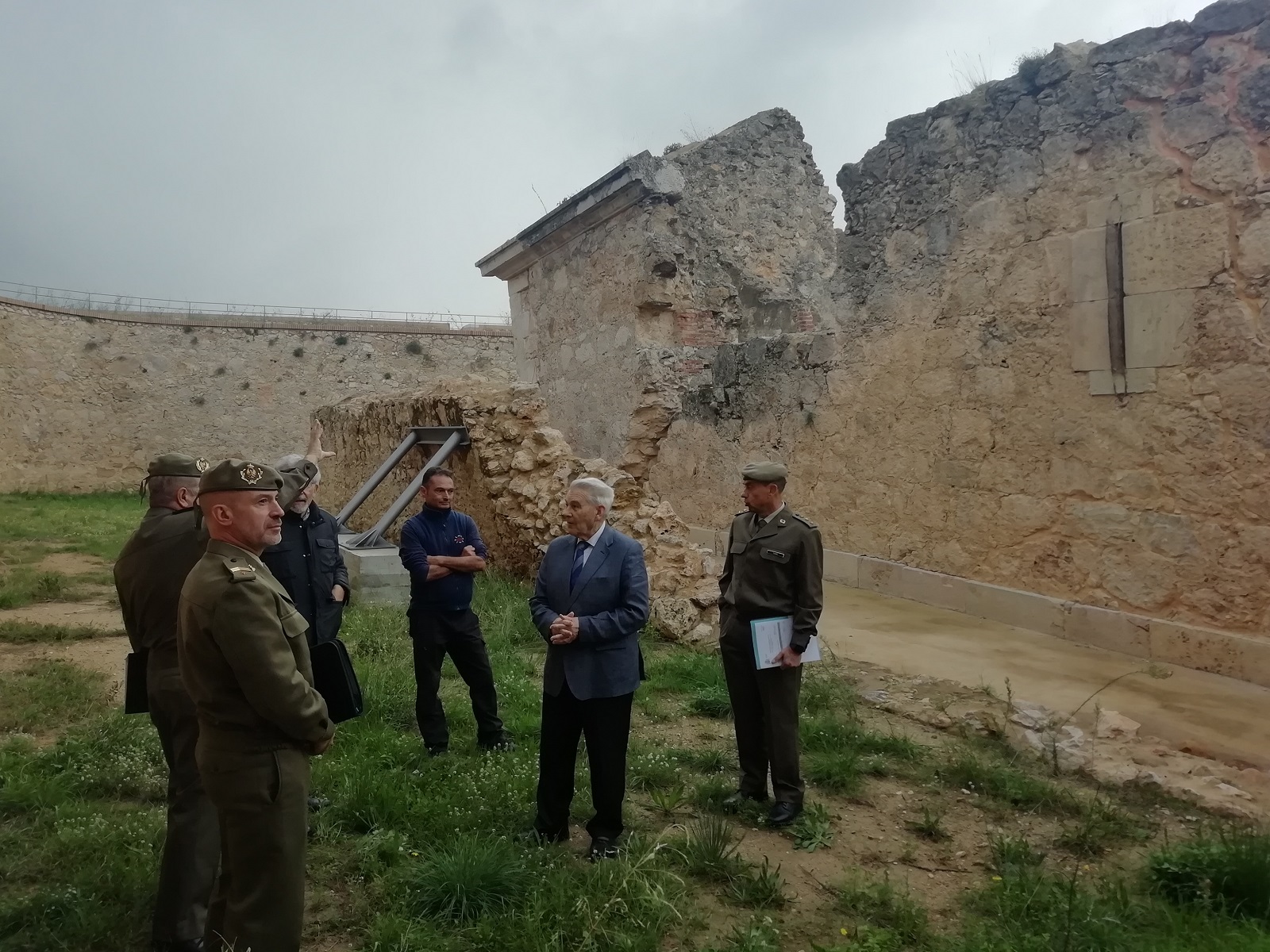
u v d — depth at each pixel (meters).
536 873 3.39
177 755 3.07
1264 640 6.24
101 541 13.48
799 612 4.04
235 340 28.41
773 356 10.95
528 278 15.58
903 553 9.29
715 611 7.63
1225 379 6.50
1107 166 7.27
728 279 12.99
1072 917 3.12
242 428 28.28
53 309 25.52
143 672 3.29
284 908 2.58
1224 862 3.42
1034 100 7.87
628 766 4.57
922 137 9.02
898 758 4.88
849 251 9.92
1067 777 4.68
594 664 3.63
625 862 3.40
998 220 8.20
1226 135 6.48
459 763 4.54
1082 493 7.53
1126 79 7.12
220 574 2.57
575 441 14.17
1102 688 6.13
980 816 4.21
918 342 9.06
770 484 4.20
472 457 10.29
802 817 4.08
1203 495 6.66
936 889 3.51
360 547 9.34
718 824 3.82
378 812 3.91
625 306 12.66
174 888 2.96
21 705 5.38
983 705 5.70
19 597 8.66
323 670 3.00
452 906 3.16
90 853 3.52
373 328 29.97
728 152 13.35
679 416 12.34
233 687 2.56
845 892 3.39
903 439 9.26
